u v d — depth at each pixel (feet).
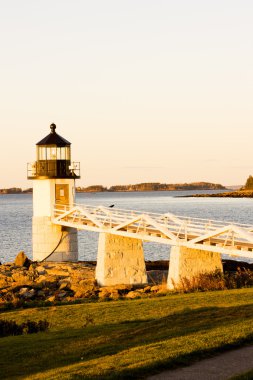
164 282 168.66
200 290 130.31
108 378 62.08
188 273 142.61
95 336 87.81
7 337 91.76
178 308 107.04
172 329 85.05
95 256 287.48
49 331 97.81
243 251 126.52
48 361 74.69
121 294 148.36
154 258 266.57
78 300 139.54
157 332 84.74
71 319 107.86
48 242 232.32
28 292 156.25
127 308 112.57
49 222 231.91
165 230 148.97
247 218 490.49
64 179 234.58
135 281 174.09
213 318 90.43
